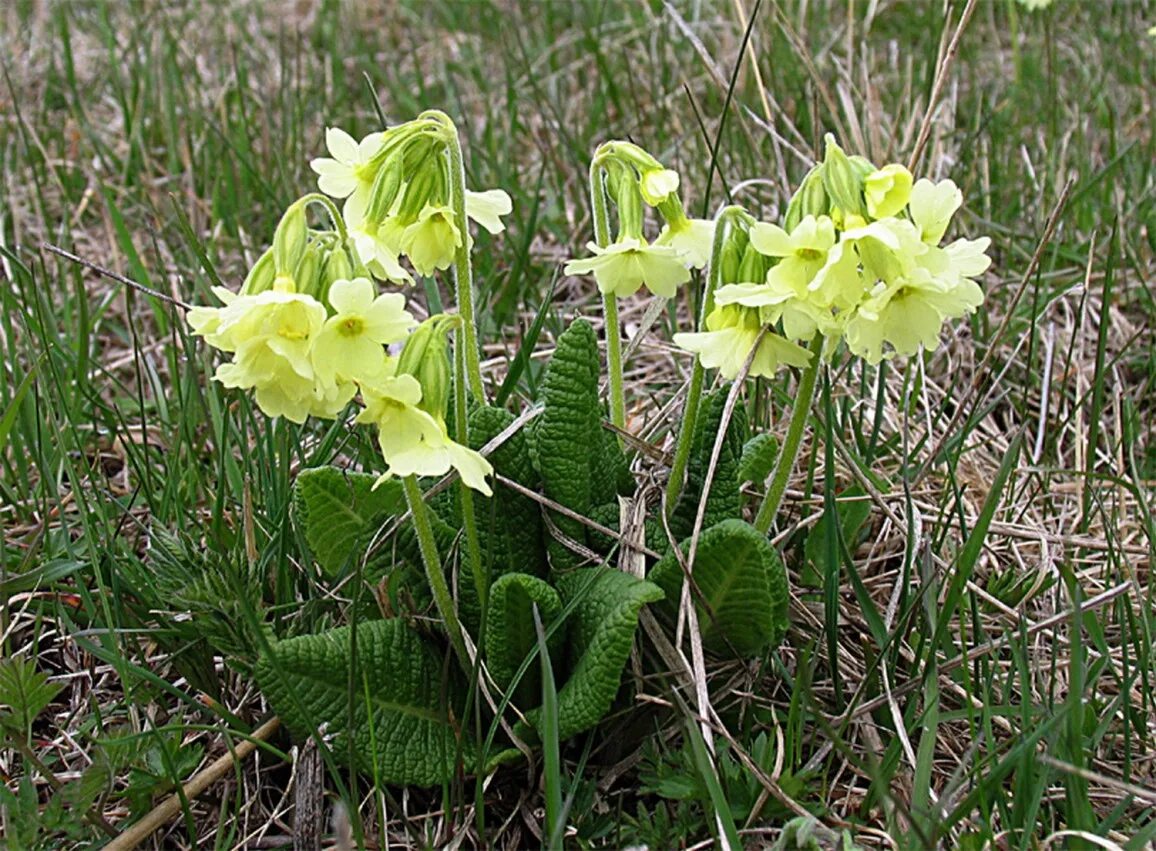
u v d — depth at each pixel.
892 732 0.27
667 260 0.27
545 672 0.23
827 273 0.22
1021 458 0.39
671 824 0.25
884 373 0.38
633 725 0.27
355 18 0.83
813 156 0.43
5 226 0.56
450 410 0.28
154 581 0.30
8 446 0.40
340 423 0.34
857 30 0.76
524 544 0.28
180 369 0.44
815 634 0.30
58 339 0.43
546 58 0.74
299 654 0.25
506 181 0.55
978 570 0.34
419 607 0.28
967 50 0.72
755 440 0.31
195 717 0.28
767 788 0.24
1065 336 0.46
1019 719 0.27
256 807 0.27
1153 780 0.26
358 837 0.24
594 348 0.27
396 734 0.26
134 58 0.70
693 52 0.70
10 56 0.75
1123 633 0.27
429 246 0.26
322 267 0.22
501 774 0.27
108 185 0.60
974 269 0.23
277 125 0.66
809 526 0.33
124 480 0.40
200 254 0.33
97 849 0.25
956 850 0.23
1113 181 0.54
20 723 0.26
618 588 0.25
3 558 0.30
